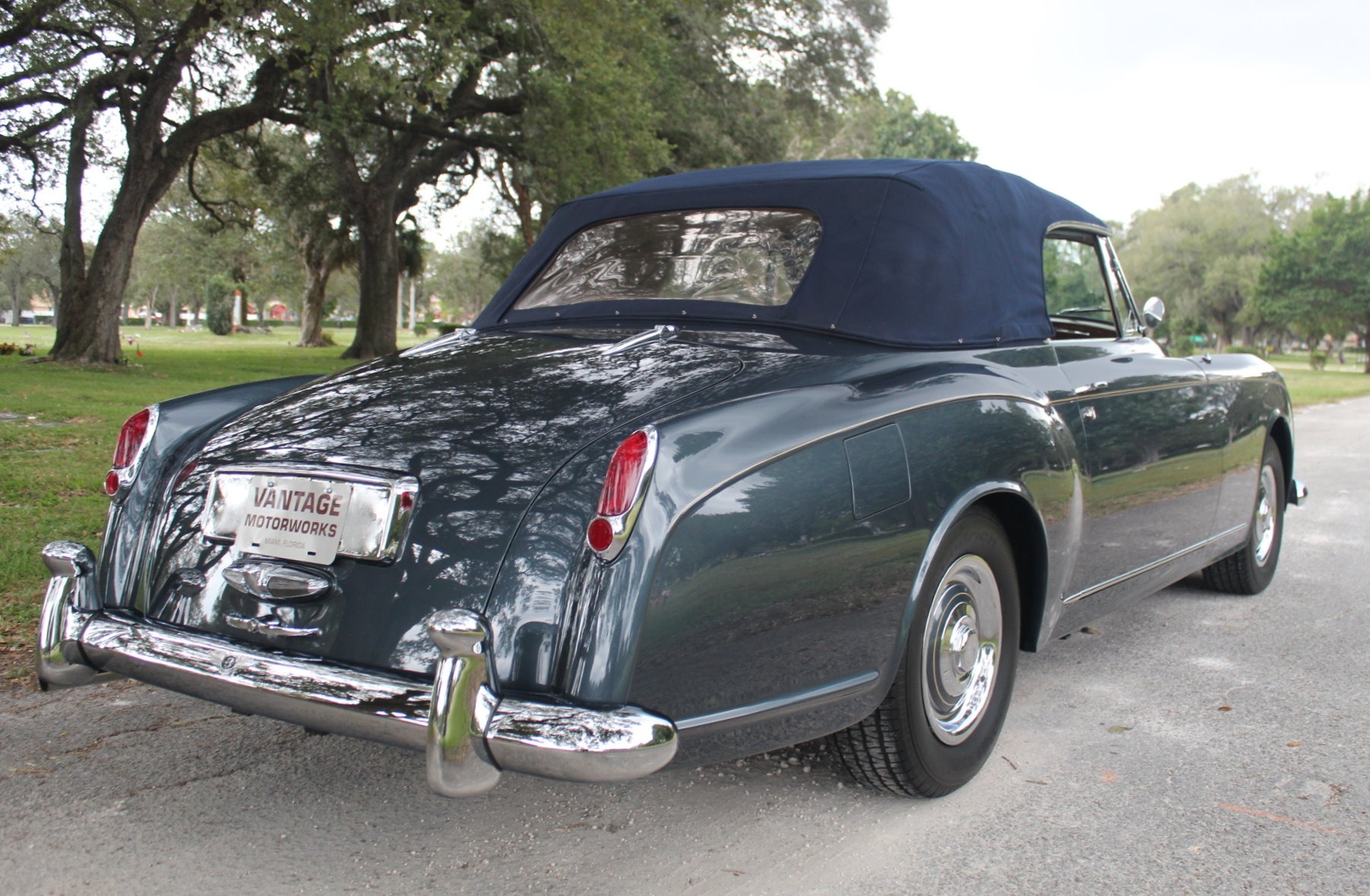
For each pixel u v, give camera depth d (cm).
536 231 3297
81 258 2088
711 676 202
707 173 337
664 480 194
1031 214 321
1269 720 325
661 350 261
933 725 259
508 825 249
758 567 206
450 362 271
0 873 221
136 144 2056
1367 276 5812
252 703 210
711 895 218
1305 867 231
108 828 243
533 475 208
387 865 229
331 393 257
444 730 185
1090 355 327
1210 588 488
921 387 249
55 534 503
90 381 1594
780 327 277
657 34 2270
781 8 2962
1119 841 243
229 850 234
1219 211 7656
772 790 271
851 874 227
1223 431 398
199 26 1741
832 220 290
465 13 1759
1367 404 2128
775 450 211
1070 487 290
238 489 233
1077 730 315
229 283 6638
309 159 3222
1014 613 284
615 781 183
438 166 2961
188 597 231
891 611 235
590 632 190
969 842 243
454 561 204
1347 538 629
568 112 2098
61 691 332
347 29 1593
